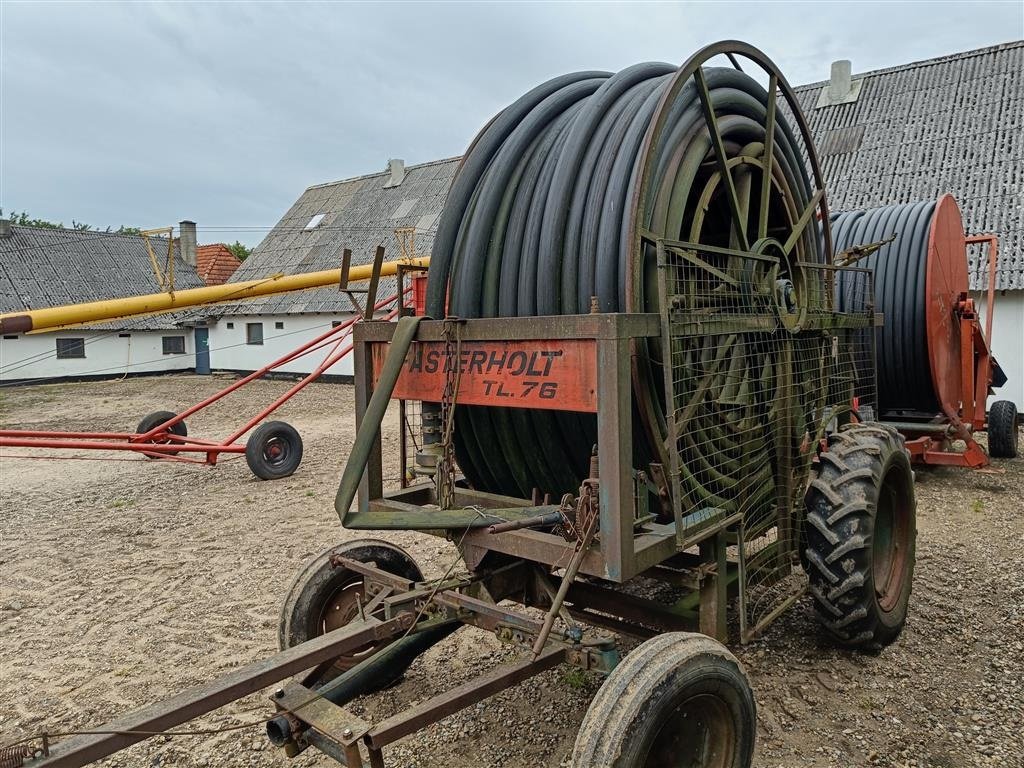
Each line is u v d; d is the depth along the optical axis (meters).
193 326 26.58
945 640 3.88
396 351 2.86
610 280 2.80
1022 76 15.09
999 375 8.66
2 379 22.73
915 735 3.04
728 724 2.42
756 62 3.37
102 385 22.75
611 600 3.29
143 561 5.66
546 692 3.45
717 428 3.08
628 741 2.05
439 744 3.07
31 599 4.94
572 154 3.02
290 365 23.14
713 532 2.80
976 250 12.19
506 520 2.69
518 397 2.62
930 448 7.14
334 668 3.18
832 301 4.11
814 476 3.60
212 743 3.18
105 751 1.93
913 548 3.97
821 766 2.85
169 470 9.38
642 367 2.77
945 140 14.60
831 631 3.50
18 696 3.65
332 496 7.67
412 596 2.72
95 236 29.19
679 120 3.04
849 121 16.38
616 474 2.35
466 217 3.30
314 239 25.61
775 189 3.71
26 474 9.63
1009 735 3.04
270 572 5.34
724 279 2.97
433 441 3.09
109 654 4.08
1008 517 6.15
